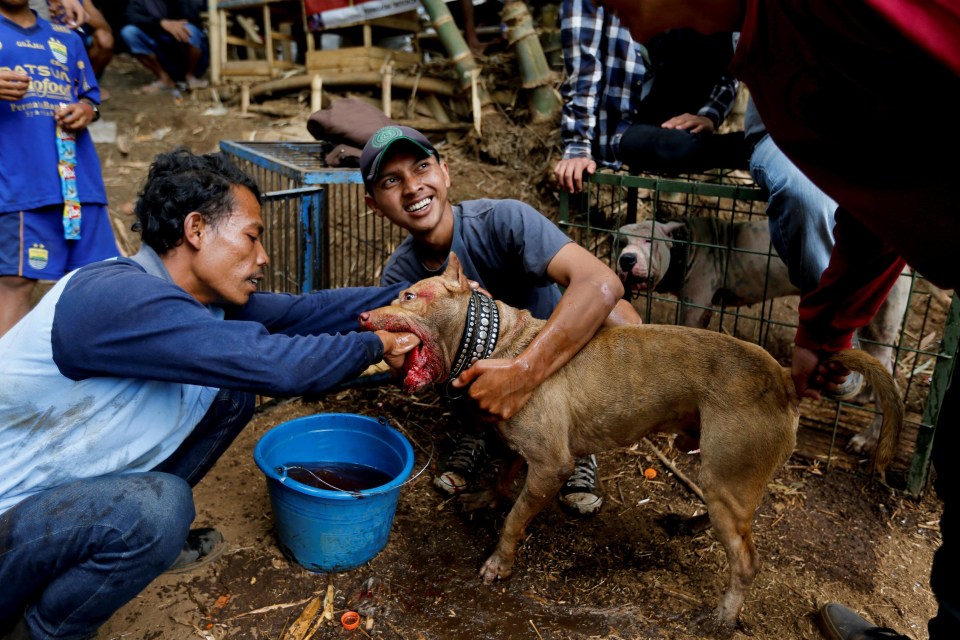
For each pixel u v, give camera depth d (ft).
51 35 10.66
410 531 8.63
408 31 19.72
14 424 5.82
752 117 10.01
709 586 7.88
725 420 6.93
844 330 6.51
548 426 7.47
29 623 6.03
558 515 9.11
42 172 10.50
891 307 10.48
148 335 5.56
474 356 7.48
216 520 8.63
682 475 9.96
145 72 24.68
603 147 13.12
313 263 11.51
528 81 16.56
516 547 8.22
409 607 7.44
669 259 11.81
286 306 7.68
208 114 20.16
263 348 5.85
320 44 21.26
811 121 4.03
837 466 10.32
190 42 21.65
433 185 8.20
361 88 18.86
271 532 8.48
